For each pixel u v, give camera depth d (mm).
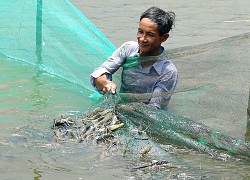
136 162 6199
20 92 8773
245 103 7391
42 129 7137
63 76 9648
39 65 10102
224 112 7410
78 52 9758
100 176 5816
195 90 7516
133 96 7477
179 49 7801
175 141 6805
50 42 10117
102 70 7859
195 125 6824
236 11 15438
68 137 6875
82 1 16656
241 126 7238
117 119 7168
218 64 7594
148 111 7125
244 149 6438
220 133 6711
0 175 5773
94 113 7410
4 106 8062
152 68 7586
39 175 5805
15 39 10641
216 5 16203
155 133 6977
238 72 7488
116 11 15273
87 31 9875
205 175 5891
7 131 7043
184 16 14781
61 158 6266
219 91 7492
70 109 8070
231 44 7570
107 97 7535
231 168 6133
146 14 7398
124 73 7824
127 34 12562
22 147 6527
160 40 7477
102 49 9531
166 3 16516
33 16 10492
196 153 6562
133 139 6711
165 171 5977
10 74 9680
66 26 10078
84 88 9195
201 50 7707
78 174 5855
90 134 6863
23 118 7574
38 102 8320
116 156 6359
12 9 10734
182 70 7742
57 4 10250
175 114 7297
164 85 7551
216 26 13617
